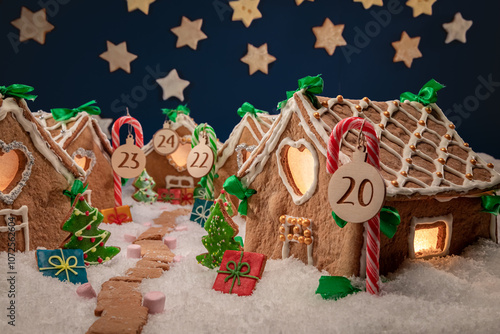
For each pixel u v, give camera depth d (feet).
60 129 10.75
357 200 5.57
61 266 7.19
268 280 6.91
